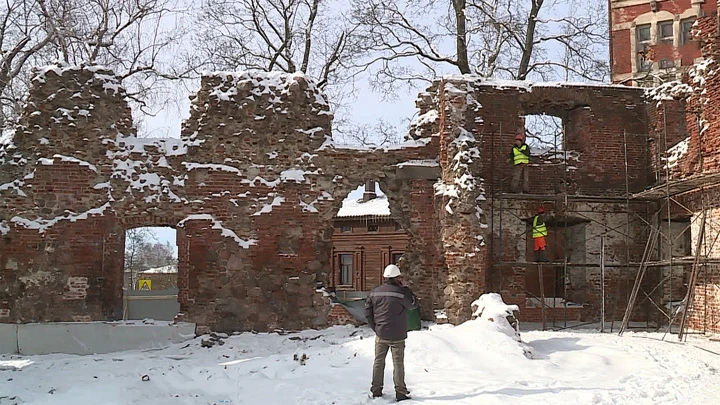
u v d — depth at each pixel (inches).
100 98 717.9
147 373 497.7
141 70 1178.6
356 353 494.6
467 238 684.7
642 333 656.4
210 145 729.0
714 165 655.1
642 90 802.8
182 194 718.5
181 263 712.4
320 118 751.7
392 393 384.2
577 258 787.4
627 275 771.4
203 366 521.0
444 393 379.9
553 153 791.1
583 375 438.9
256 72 751.1
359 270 1498.5
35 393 434.0
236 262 714.2
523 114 782.5
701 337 615.8
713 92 659.4
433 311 732.7
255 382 438.0
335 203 740.0
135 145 721.0
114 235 702.5
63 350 666.8
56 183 696.4
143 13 1168.2
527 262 743.7
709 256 655.8
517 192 752.3
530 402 358.9
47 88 708.7
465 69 1211.9
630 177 788.0
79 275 690.2
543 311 693.9
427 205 751.7
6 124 1093.8
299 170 737.6
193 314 701.3
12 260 679.7
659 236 768.3
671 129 774.5
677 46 1339.8
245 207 724.0
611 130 789.9
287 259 721.6
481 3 1203.9
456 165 711.1
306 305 717.9
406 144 760.3
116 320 702.5
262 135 737.0
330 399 376.2
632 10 1392.7
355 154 749.3
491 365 460.4
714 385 408.2
